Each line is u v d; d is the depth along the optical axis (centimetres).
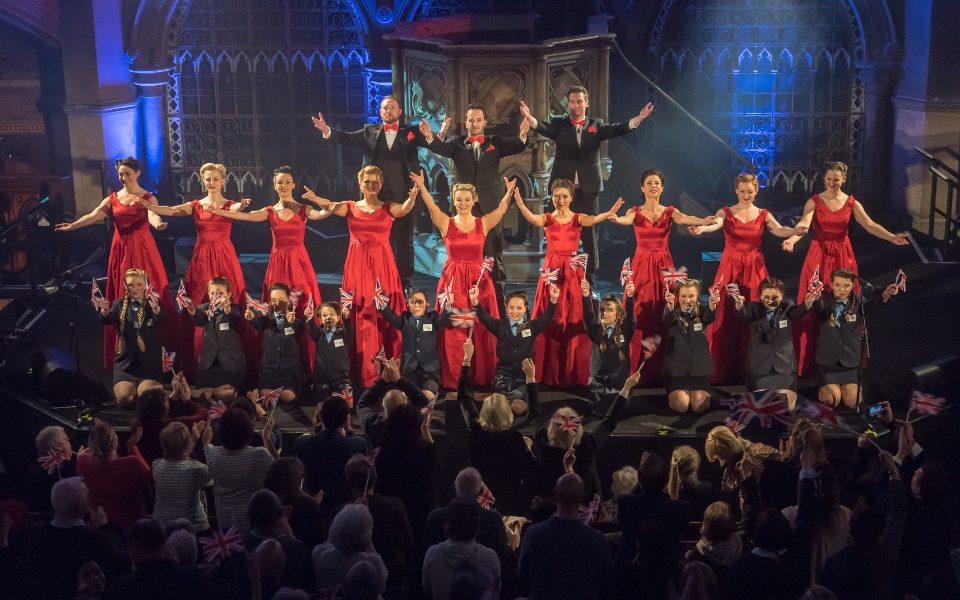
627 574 595
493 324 988
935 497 729
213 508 919
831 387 979
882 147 1540
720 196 1598
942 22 1430
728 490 812
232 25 1564
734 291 973
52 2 1462
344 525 606
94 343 1166
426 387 988
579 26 1555
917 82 1471
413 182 1091
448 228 1005
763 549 607
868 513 625
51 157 1535
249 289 1307
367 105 1593
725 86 1571
